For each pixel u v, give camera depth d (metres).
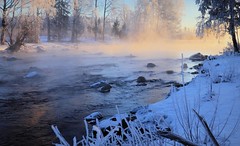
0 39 39.72
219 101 7.89
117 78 20.69
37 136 9.20
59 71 23.72
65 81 19.45
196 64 28.12
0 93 15.63
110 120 7.50
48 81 19.42
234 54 21.02
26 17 39.91
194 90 10.19
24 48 35.47
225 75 11.86
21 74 21.75
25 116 11.41
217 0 22.28
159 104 8.73
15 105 13.19
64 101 13.98
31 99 14.38
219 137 4.77
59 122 10.62
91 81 19.50
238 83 10.43
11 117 11.25
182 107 7.85
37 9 42.22
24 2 39.31
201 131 4.91
